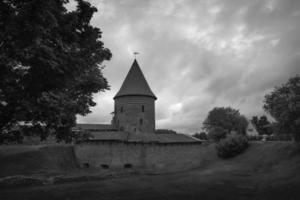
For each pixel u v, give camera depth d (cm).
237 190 1931
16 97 995
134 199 1589
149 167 3806
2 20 758
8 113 1099
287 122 2280
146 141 3909
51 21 767
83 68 1052
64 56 924
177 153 3988
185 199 1588
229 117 6769
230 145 4203
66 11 969
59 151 3650
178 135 4344
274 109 2402
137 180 2688
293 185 1986
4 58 881
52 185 2312
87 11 1011
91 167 3675
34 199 1658
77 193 1853
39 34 769
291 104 2216
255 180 2462
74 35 958
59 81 929
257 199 1595
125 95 4878
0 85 967
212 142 6016
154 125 5025
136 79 5053
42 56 850
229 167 3534
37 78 900
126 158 3759
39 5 728
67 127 1311
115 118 5044
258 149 3912
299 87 2272
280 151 3328
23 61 871
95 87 1357
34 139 3969
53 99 1150
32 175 2669
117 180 2691
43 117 1169
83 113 1441
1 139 1250
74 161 3688
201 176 2952
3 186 2144
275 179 2364
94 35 1042
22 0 768
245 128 6819
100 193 1845
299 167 2558
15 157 3212
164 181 2567
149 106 4969
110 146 3756
